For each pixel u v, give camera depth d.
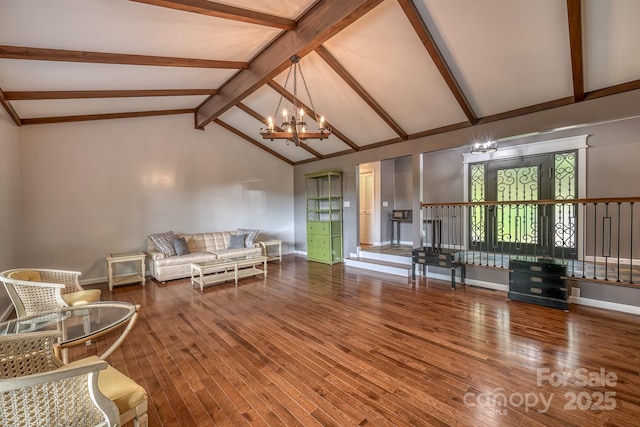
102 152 5.17
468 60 3.42
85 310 2.23
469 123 4.43
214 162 6.55
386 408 1.88
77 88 3.67
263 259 5.30
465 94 3.96
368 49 3.60
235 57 3.75
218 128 6.61
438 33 3.15
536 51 3.10
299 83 4.53
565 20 2.72
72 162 4.88
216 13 2.54
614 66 3.06
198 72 4.02
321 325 3.19
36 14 2.19
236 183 6.91
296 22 3.15
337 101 4.85
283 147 7.12
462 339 2.79
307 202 7.16
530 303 3.72
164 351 2.66
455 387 2.08
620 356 2.44
